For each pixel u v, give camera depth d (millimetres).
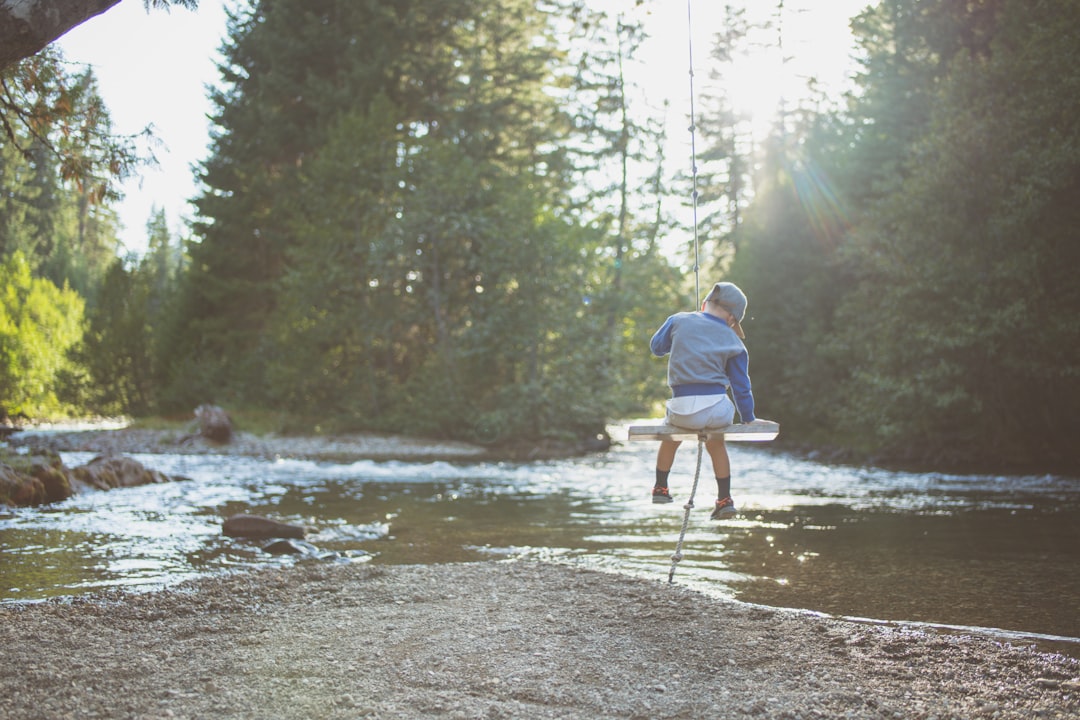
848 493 12680
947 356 17406
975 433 18688
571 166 35594
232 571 6348
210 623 4434
